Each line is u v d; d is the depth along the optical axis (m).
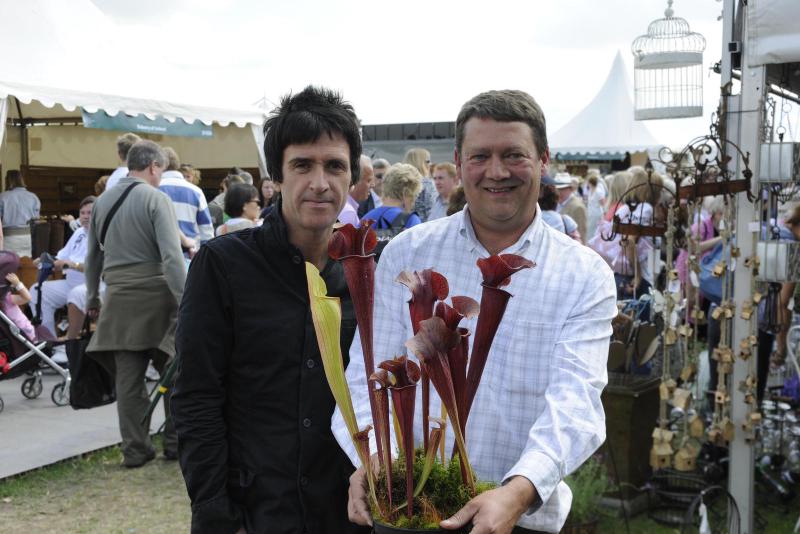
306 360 1.99
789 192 4.27
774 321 4.71
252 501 1.98
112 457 5.16
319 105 2.02
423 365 1.46
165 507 4.38
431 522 1.43
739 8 3.88
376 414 1.49
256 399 1.99
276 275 2.00
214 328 1.96
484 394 1.72
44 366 7.43
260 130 9.94
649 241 5.89
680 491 4.39
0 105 7.00
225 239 2.03
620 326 4.78
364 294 1.49
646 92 6.20
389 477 1.46
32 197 9.41
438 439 1.44
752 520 3.99
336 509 2.01
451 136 14.92
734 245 3.92
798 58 3.67
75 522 4.17
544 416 1.55
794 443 4.93
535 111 1.75
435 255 1.87
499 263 1.38
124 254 4.74
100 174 12.41
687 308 4.21
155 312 4.79
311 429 1.98
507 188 1.73
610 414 4.33
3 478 4.70
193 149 12.11
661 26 6.20
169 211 4.73
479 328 1.43
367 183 6.40
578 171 18.77
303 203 1.99
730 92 3.86
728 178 3.88
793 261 3.79
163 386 4.80
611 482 4.27
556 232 1.83
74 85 7.67
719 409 4.03
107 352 4.93
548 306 1.72
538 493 1.42
